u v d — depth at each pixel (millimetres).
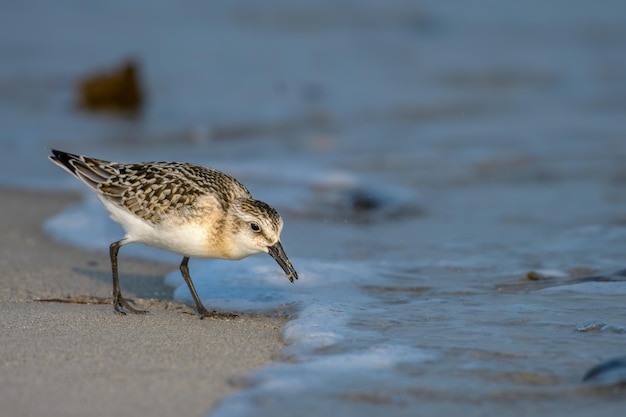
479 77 31016
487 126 24641
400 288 11555
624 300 10430
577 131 23797
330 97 27703
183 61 31016
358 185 18328
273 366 8062
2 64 29453
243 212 10203
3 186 18062
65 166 10859
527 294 10953
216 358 8352
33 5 36406
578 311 9961
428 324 9492
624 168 19688
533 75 31453
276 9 37719
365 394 7305
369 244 14273
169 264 13359
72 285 11945
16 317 9805
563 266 12539
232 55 32062
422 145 22391
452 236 14805
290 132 23703
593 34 36906
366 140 22891
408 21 37438
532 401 7176
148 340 8961
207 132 23422
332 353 8422
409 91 29094
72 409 7004
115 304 10383
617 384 7406
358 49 33938
